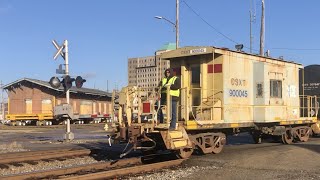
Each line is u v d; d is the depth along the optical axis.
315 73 22.77
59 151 16.33
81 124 56.34
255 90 16.89
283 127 18.61
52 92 59.84
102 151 16.56
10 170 12.80
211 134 14.92
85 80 23.27
